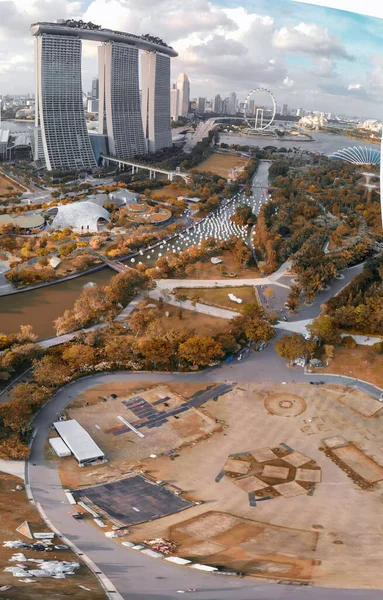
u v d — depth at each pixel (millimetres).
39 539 69500
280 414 112500
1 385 113812
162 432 104750
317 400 118188
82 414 108312
